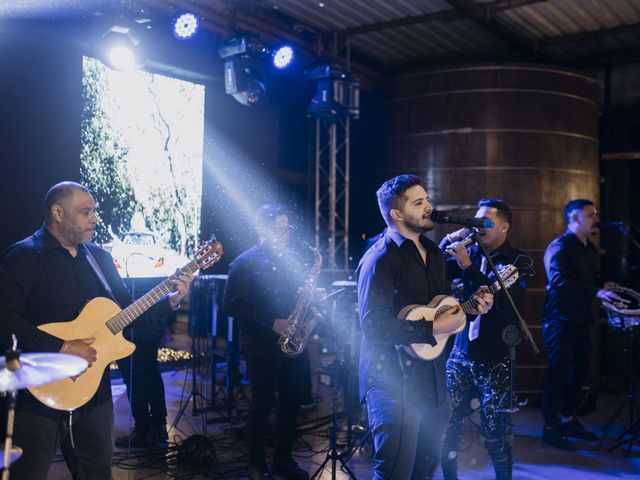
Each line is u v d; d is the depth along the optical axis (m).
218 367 7.27
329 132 7.23
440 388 2.96
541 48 7.50
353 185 7.95
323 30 6.84
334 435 3.85
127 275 5.92
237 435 5.07
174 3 5.68
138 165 6.08
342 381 5.23
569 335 5.11
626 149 7.80
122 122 5.96
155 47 5.93
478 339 3.77
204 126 6.65
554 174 6.71
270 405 4.09
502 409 3.51
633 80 7.72
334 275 6.20
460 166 6.73
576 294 5.10
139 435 4.79
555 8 6.29
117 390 6.48
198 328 6.43
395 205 2.99
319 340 6.36
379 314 2.81
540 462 4.73
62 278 2.88
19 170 5.22
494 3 6.11
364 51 7.58
